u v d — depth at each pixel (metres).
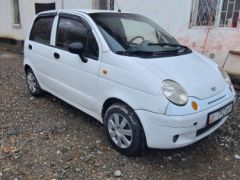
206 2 6.54
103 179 2.95
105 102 3.45
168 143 2.90
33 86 5.19
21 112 4.58
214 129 3.29
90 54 3.61
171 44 3.94
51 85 4.54
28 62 5.06
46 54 4.46
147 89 2.92
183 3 6.76
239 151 3.51
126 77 3.11
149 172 3.07
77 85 3.87
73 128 4.02
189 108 2.85
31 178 2.95
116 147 3.41
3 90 5.77
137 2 7.58
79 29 3.85
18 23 12.08
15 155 3.34
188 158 3.34
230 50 6.36
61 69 4.13
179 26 6.99
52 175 3.00
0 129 3.99
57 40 4.29
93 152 3.41
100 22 3.71
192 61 3.52
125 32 3.75
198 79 3.15
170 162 3.25
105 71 3.35
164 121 2.82
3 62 8.70
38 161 3.23
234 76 6.41
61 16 4.28
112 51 3.35
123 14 4.16
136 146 3.14
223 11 6.35
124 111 3.16
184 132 2.86
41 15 4.84
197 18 6.79
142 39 3.78
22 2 11.25
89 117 4.38
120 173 3.04
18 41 12.02
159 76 2.96
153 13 7.36
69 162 3.21
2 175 2.99
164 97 2.83
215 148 3.57
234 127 4.11
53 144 3.59
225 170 3.13
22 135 3.82
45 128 4.02
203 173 3.08
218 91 3.21
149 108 2.90
